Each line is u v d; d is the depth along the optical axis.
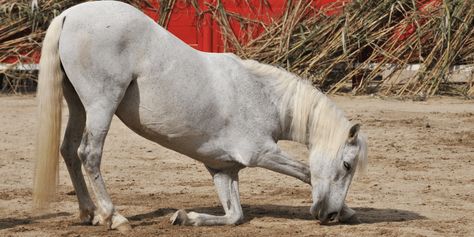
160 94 8.26
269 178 11.66
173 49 8.32
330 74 20.05
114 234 8.16
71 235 8.12
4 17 20.47
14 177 11.50
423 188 11.03
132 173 11.94
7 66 20.11
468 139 14.62
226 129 8.61
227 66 8.66
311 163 8.63
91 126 8.12
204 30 20.77
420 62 19.56
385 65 19.66
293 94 8.75
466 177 11.80
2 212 9.31
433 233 8.48
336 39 19.66
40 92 8.08
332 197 8.56
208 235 8.20
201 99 8.42
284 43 19.92
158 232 8.25
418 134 14.95
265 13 20.50
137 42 8.16
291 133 8.84
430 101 18.62
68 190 10.67
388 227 8.71
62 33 8.10
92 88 8.08
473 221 9.09
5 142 14.16
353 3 19.89
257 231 8.43
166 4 20.73
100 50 8.03
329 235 8.29
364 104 18.14
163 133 8.43
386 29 19.67
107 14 8.12
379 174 11.95
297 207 9.80
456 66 19.78
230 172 8.87
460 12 19.58
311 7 20.20
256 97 8.66
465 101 18.62
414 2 19.62
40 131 8.07
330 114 8.63
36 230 8.37
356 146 8.56
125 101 8.30
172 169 12.29
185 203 9.95
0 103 18.44
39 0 20.61
